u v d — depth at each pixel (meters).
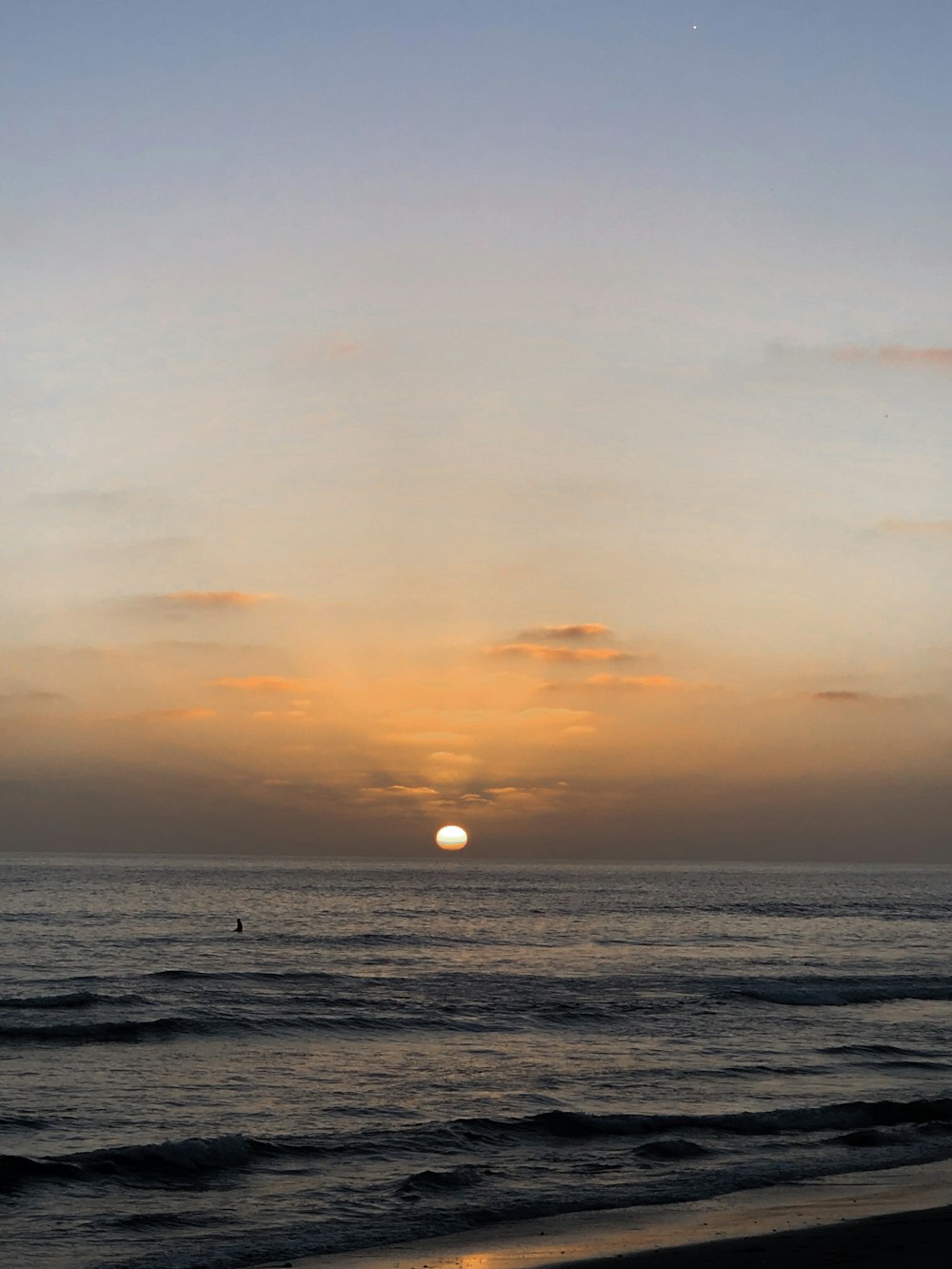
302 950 69.25
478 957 66.38
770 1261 14.73
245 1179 19.44
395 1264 14.93
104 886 161.38
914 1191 18.81
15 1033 34.66
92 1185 18.80
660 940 81.56
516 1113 24.84
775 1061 31.73
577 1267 14.66
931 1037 37.25
